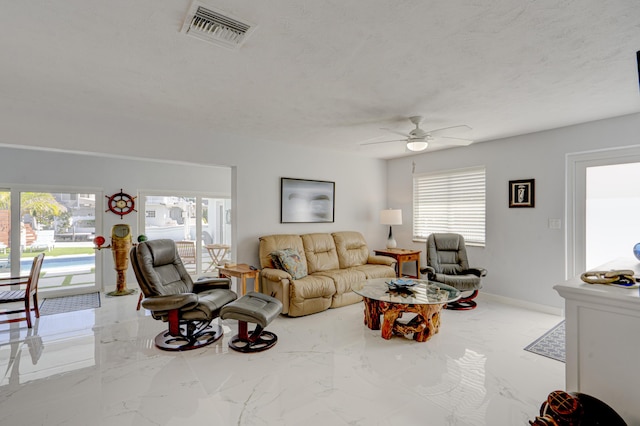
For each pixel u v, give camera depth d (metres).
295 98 2.86
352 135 4.20
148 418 1.98
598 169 3.64
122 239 5.12
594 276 1.43
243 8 1.58
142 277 2.97
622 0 1.51
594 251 3.68
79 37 1.86
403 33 1.82
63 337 3.30
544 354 2.86
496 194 4.46
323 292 3.98
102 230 5.35
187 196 6.25
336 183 5.34
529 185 4.11
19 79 2.44
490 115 3.34
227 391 2.28
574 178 3.81
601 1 1.52
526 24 1.72
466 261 4.41
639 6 1.55
